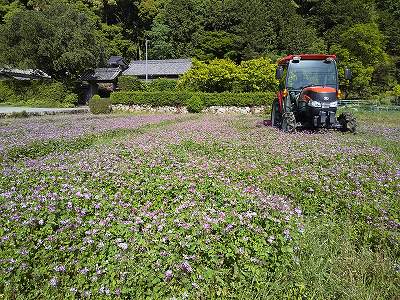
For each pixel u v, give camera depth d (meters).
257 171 7.59
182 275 3.65
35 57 43.38
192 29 64.00
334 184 6.55
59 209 5.09
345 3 60.19
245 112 30.86
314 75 15.73
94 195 5.70
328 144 10.99
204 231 4.32
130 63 60.19
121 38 68.75
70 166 7.79
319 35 61.59
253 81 32.38
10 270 3.68
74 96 40.94
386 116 25.02
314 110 14.09
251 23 58.25
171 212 5.00
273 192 6.45
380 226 4.81
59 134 14.16
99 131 15.45
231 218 4.65
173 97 32.28
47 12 47.31
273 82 32.06
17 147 10.80
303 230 4.65
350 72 15.74
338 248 4.47
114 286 3.53
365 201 5.67
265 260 3.97
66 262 3.88
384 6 65.81
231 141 11.97
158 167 7.72
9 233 4.38
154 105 32.88
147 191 5.98
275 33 59.53
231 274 3.80
